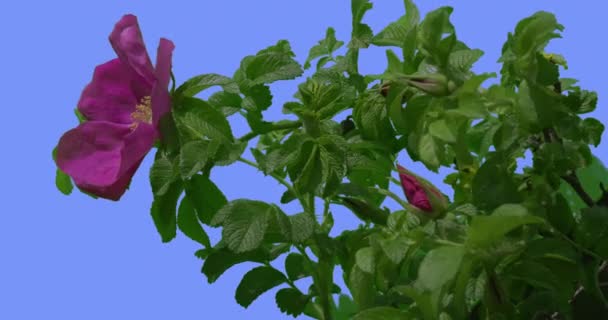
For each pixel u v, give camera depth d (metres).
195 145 0.71
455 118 0.69
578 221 0.70
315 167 0.71
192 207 0.75
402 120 0.71
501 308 0.66
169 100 0.71
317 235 0.75
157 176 0.72
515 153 0.72
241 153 0.71
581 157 0.70
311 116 0.72
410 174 0.72
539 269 0.67
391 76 0.71
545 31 0.68
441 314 0.65
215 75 0.71
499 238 0.65
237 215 0.70
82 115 0.75
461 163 0.70
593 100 0.72
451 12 0.71
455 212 0.70
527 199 0.69
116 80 0.75
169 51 0.71
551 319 0.69
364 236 0.74
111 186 0.72
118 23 0.72
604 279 0.70
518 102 0.69
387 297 0.73
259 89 0.73
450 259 0.63
